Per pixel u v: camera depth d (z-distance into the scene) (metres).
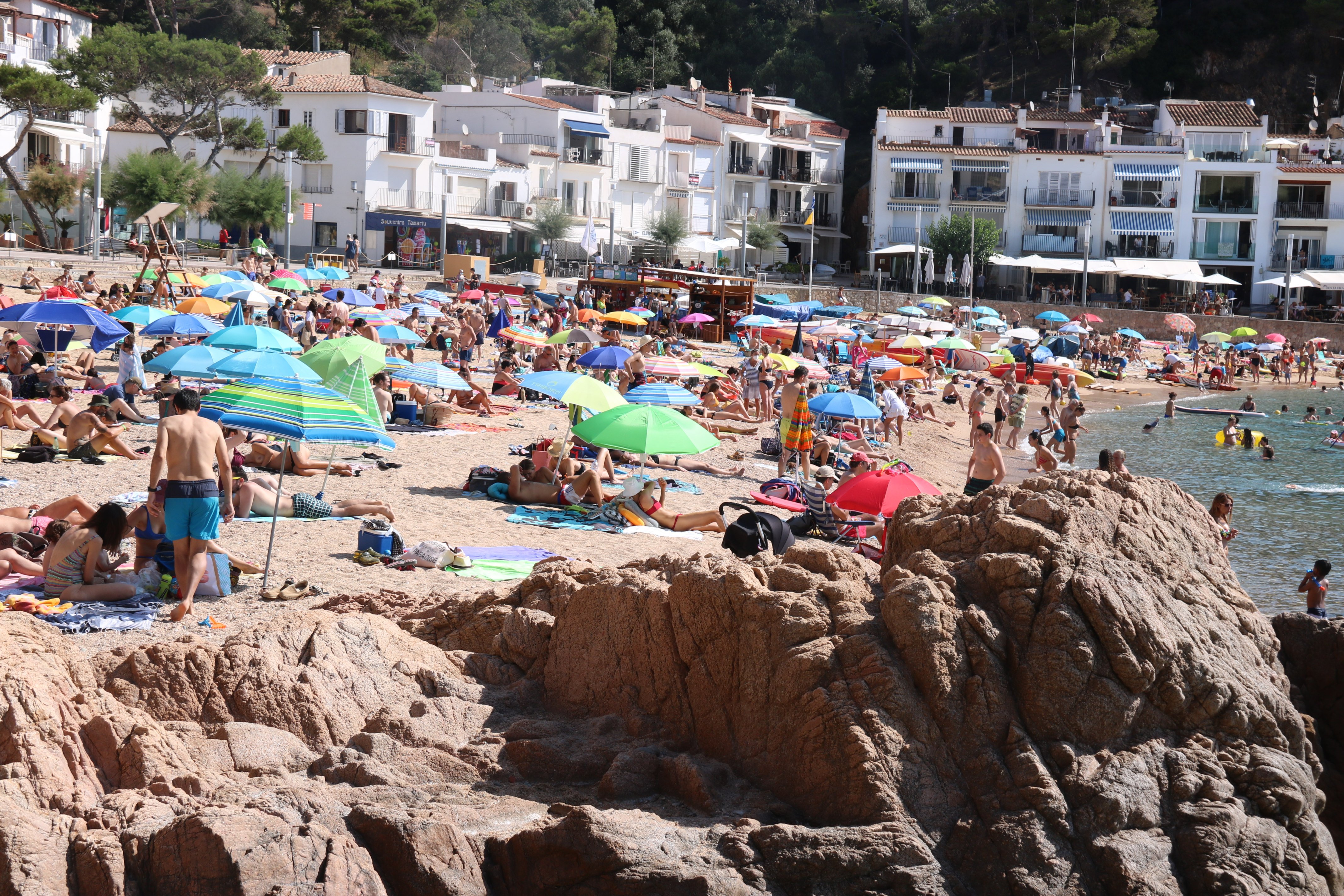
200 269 47.72
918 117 78.00
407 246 64.69
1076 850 6.24
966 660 6.75
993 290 73.38
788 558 7.88
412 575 11.73
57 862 5.40
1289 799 6.55
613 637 7.90
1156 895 6.09
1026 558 7.04
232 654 7.43
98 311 23.08
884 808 6.31
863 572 7.68
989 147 76.44
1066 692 6.66
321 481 16.53
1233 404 45.25
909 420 32.59
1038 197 75.06
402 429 21.86
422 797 6.64
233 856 5.37
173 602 10.00
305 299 42.81
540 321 40.94
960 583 7.15
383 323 29.47
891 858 6.08
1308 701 8.29
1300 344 63.28
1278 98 94.38
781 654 6.99
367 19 89.75
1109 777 6.42
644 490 15.52
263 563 11.65
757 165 82.62
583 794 7.00
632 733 7.52
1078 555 7.06
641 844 5.98
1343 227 72.06
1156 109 79.94
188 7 87.19
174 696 7.18
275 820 5.63
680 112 81.19
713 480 19.98
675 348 37.66
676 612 7.58
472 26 96.38
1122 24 95.25
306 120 66.19
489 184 70.12
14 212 57.41
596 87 83.25
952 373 44.88
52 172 52.12
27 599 9.53
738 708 7.18
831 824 6.51
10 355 22.47
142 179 52.09
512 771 7.14
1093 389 48.72
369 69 86.44
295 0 90.12
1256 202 73.25
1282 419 40.69
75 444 16.11
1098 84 93.75
